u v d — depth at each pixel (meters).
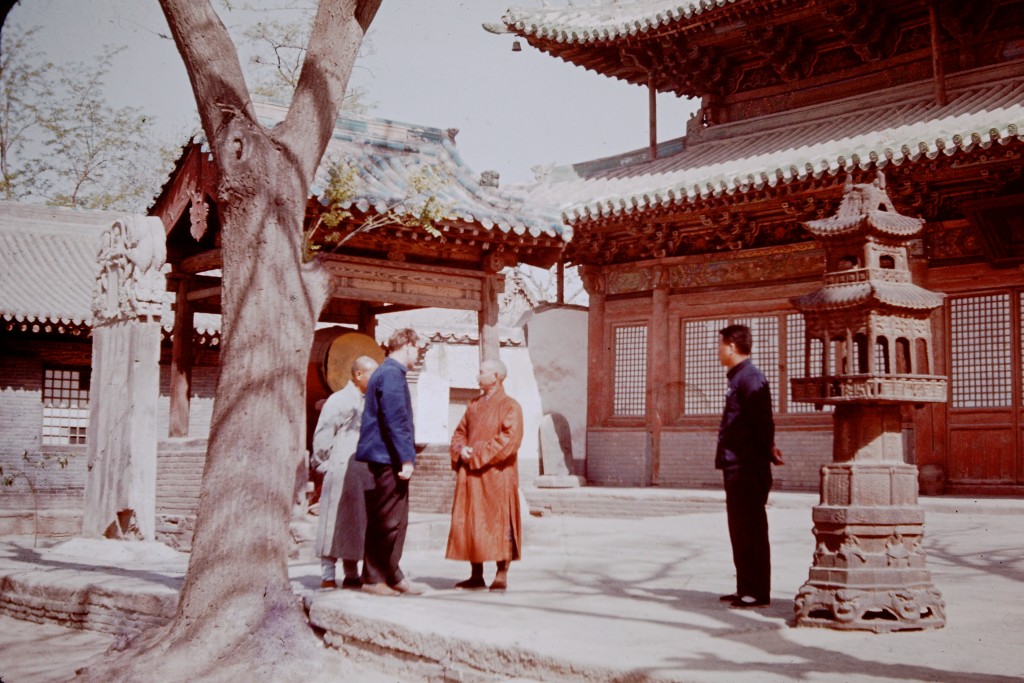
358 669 6.84
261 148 7.56
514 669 5.71
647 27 21.98
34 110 30.31
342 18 8.02
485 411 8.23
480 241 13.80
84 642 8.66
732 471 7.27
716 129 23.05
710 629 6.26
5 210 25.16
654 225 21.75
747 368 7.32
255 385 7.37
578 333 23.48
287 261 7.55
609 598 7.74
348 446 8.48
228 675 6.84
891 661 5.23
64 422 23.53
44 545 15.26
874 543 6.30
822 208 19.03
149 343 11.65
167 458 13.71
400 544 8.02
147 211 13.88
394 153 14.34
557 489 19.58
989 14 19.03
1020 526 12.44
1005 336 17.19
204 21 7.58
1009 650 5.55
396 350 8.21
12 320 21.97
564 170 24.86
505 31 23.12
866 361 6.54
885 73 20.48
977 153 15.98
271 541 7.32
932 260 18.00
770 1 20.08
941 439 17.69
